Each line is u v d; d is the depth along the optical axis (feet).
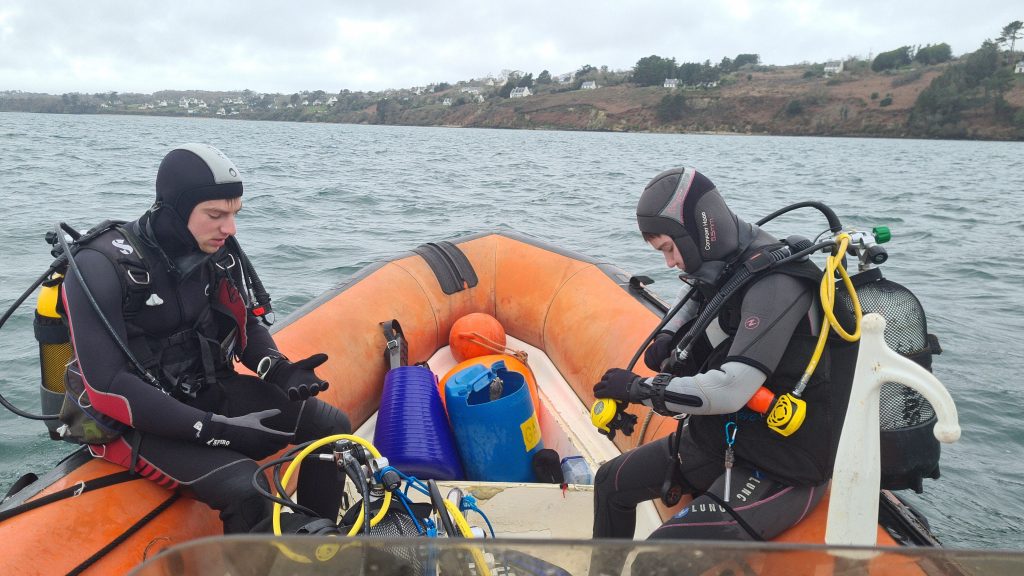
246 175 65.92
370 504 6.38
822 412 6.20
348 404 10.66
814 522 6.43
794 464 6.25
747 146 198.08
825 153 159.12
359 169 78.48
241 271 7.72
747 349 6.06
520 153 126.72
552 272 13.99
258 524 6.29
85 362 6.18
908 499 13.04
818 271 6.35
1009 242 37.86
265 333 8.04
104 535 6.06
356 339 11.41
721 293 6.43
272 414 6.96
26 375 16.48
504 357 12.16
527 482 9.68
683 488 7.23
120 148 105.09
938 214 49.16
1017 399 16.98
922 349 6.41
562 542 3.45
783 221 42.63
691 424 6.97
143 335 6.71
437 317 13.44
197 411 6.49
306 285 24.53
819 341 6.07
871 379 4.81
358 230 35.70
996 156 162.30
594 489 7.77
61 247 6.47
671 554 3.48
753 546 3.50
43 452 13.35
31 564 5.59
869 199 58.59
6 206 40.16
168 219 6.59
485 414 9.51
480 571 3.43
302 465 7.65
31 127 192.54
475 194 53.93
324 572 3.43
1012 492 13.38
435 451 9.29
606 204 48.96
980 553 3.50
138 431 6.59
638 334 10.99
